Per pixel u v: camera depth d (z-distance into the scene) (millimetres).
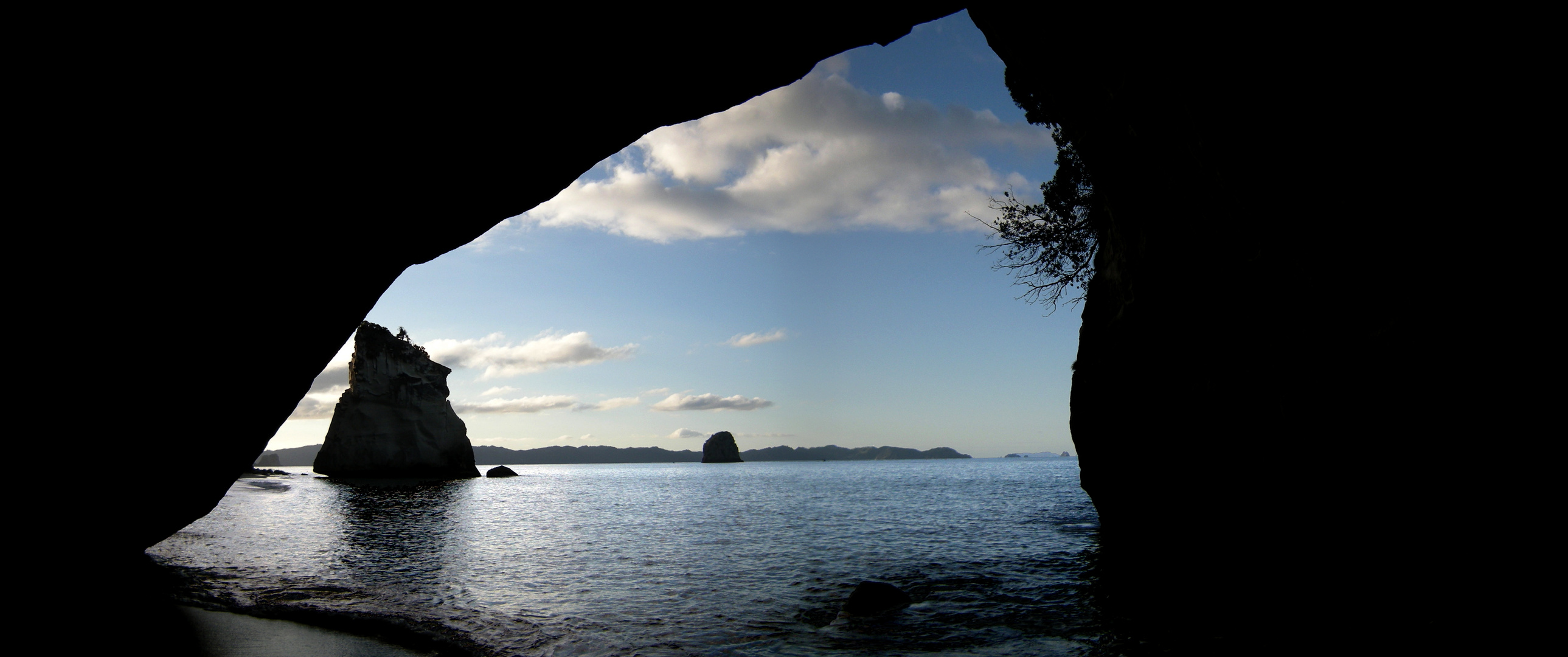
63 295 4934
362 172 6410
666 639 8406
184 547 15367
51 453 5543
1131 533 14797
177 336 6043
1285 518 9922
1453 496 7230
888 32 7469
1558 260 5816
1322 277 8344
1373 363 8039
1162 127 9375
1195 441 11992
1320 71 6754
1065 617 9156
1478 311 6586
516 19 5992
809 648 8016
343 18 5312
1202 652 7363
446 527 21688
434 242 7887
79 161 4633
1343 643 7250
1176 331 12172
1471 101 5871
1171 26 7852
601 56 6625
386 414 70000
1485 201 6125
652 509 30500
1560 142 5477
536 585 11875
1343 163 7051
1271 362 9859
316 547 16172
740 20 6809
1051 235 19812
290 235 6359
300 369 8031
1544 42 5277
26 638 6105
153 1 4500
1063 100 12195
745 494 44500
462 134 6684
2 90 4137
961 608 9836
